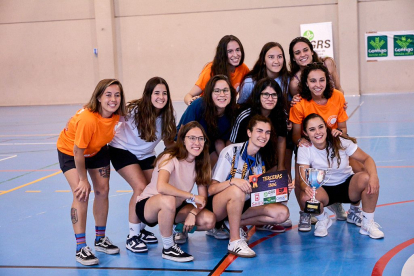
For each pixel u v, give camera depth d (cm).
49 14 1912
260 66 455
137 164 408
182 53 1848
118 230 453
